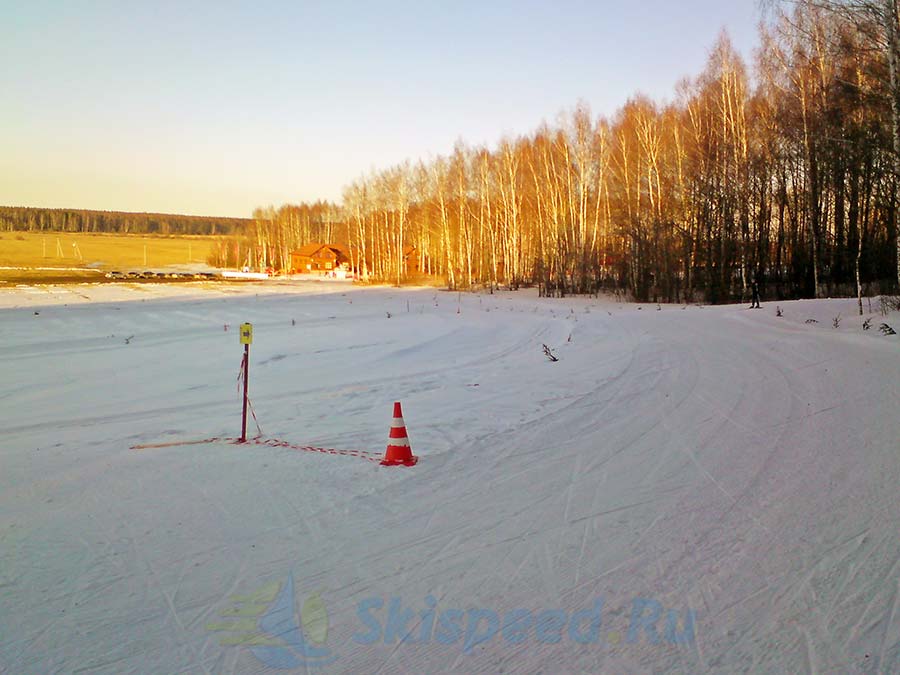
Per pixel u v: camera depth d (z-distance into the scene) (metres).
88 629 4.09
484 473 7.24
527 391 12.45
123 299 49.31
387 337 24.02
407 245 97.56
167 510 6.29
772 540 5.03
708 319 24.98
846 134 26.50
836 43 22.27
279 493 6.73
